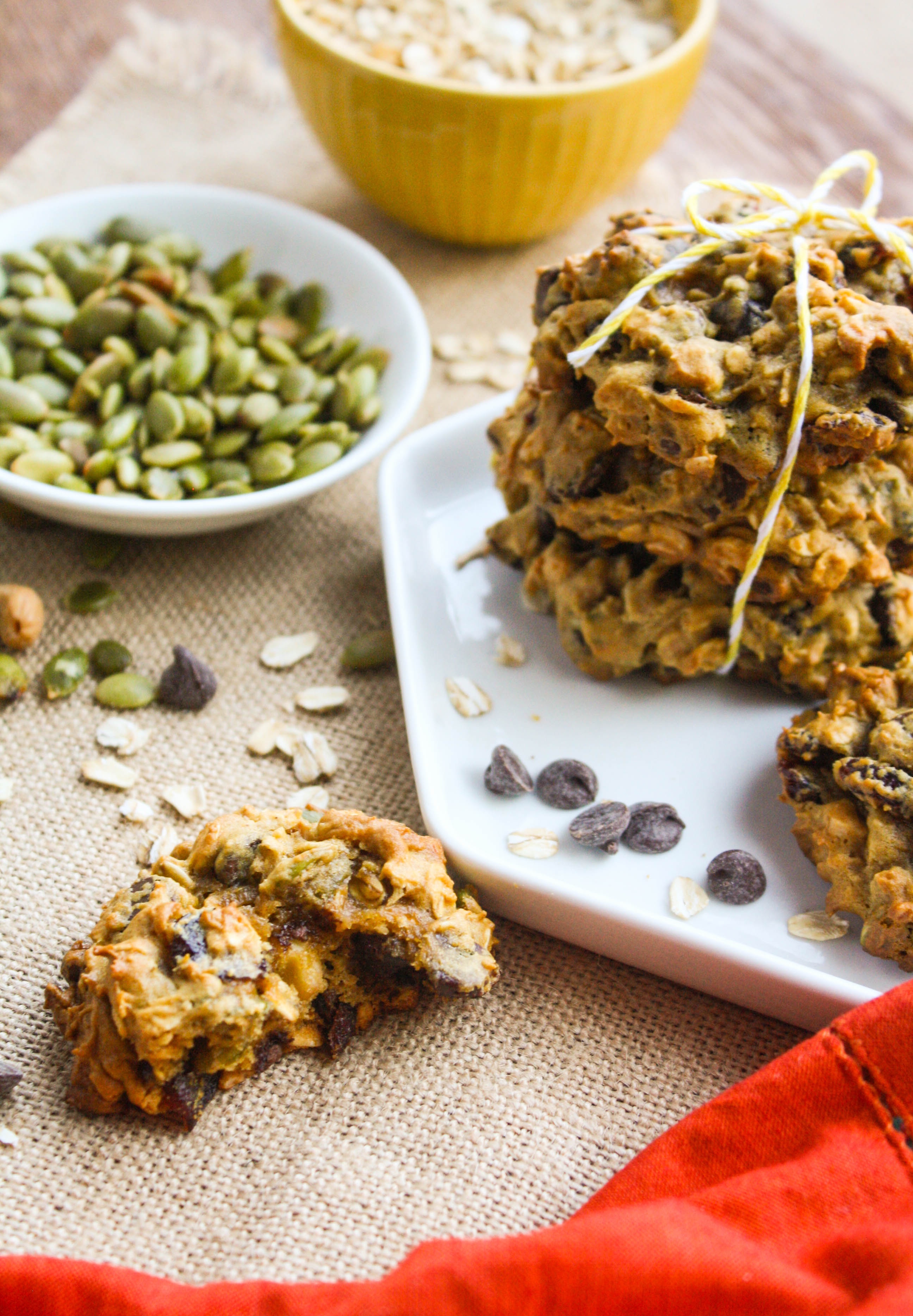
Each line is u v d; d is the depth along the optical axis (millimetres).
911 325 384
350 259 466
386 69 464
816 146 537
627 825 397
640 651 413
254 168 527
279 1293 345
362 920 368
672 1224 343
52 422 437
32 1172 364
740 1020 388
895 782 381
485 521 446
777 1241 345
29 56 541
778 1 573
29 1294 342
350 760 417
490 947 382
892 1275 337
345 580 447
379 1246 361
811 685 408
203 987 358
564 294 403
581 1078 379
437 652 424
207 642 434
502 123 465
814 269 390
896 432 392
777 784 407
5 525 450
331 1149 369
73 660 424
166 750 417
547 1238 343
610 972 392
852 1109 358
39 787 409
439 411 477
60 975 385
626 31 500
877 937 379
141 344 448
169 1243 360
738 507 390
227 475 435
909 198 522
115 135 526
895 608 402
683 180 524
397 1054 379
